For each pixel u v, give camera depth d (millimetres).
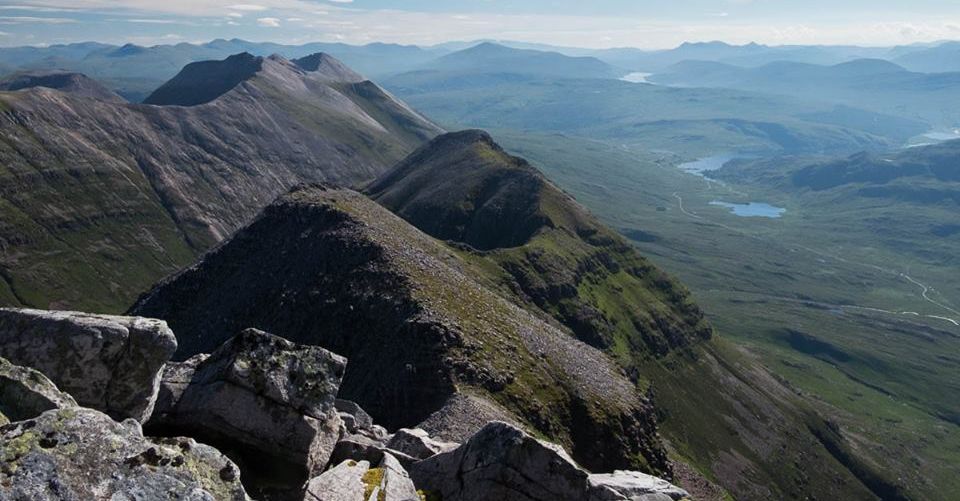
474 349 106375
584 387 113750
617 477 38844
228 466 20891
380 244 135500
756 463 194875
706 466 176125
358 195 178375
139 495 17719
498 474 32500
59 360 26344
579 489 32406
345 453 33469
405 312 114062
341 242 138125
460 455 34156
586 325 197500
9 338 26516
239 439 29438
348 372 112000
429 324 108312
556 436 98500
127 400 27047
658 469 108938
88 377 26547
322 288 130125
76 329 26812
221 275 151125
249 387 30281
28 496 16156
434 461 34969
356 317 120000
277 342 32094
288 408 30359
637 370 197125
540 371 111250
